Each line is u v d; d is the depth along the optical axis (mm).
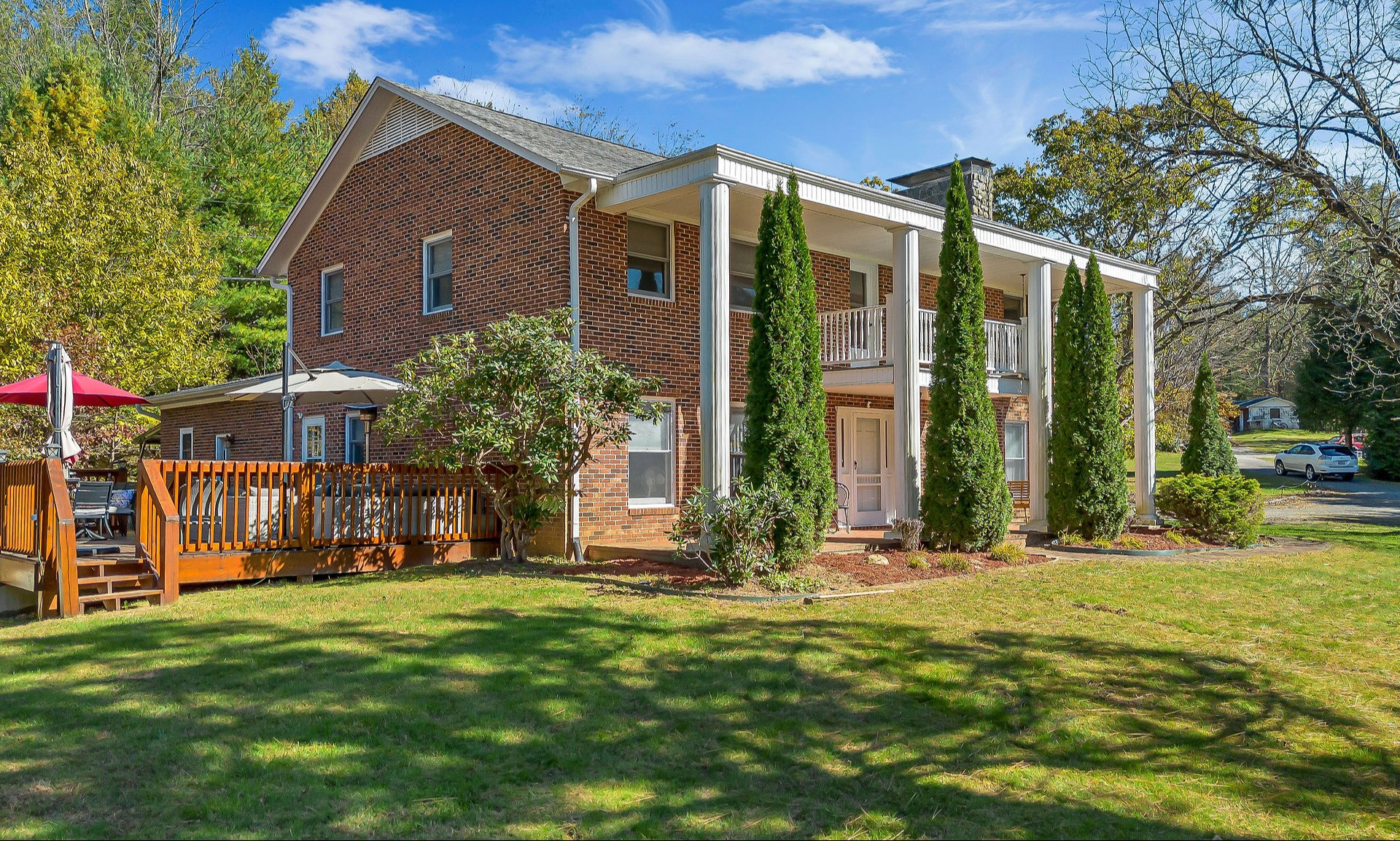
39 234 20500
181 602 10180
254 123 37156
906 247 14719
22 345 19375
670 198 13398
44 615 9859
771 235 11508
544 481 13070
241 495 11711
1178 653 8375
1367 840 4910
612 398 12281
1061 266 18000
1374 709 7020
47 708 6203
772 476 11164
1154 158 18750
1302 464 41062
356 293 18453
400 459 16609
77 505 14164
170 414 23391
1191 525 17312
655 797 5148
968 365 13703
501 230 15172
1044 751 6082
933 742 6156
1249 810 5246
